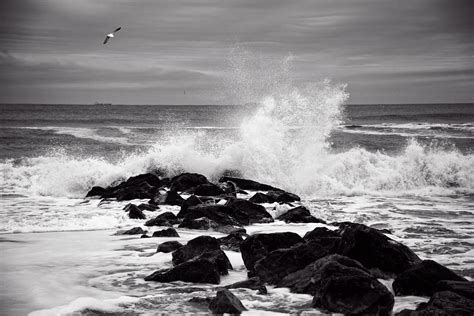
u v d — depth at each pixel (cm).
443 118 6091
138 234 1092
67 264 832
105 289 700
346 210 1525
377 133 4191
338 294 600
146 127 4844
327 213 1458
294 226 1207
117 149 3091
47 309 609
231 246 940
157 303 629
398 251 750
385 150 3109
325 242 798
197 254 811
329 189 1923
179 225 1178
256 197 1555
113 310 603
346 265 675
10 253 908
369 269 744
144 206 1395
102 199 1609
